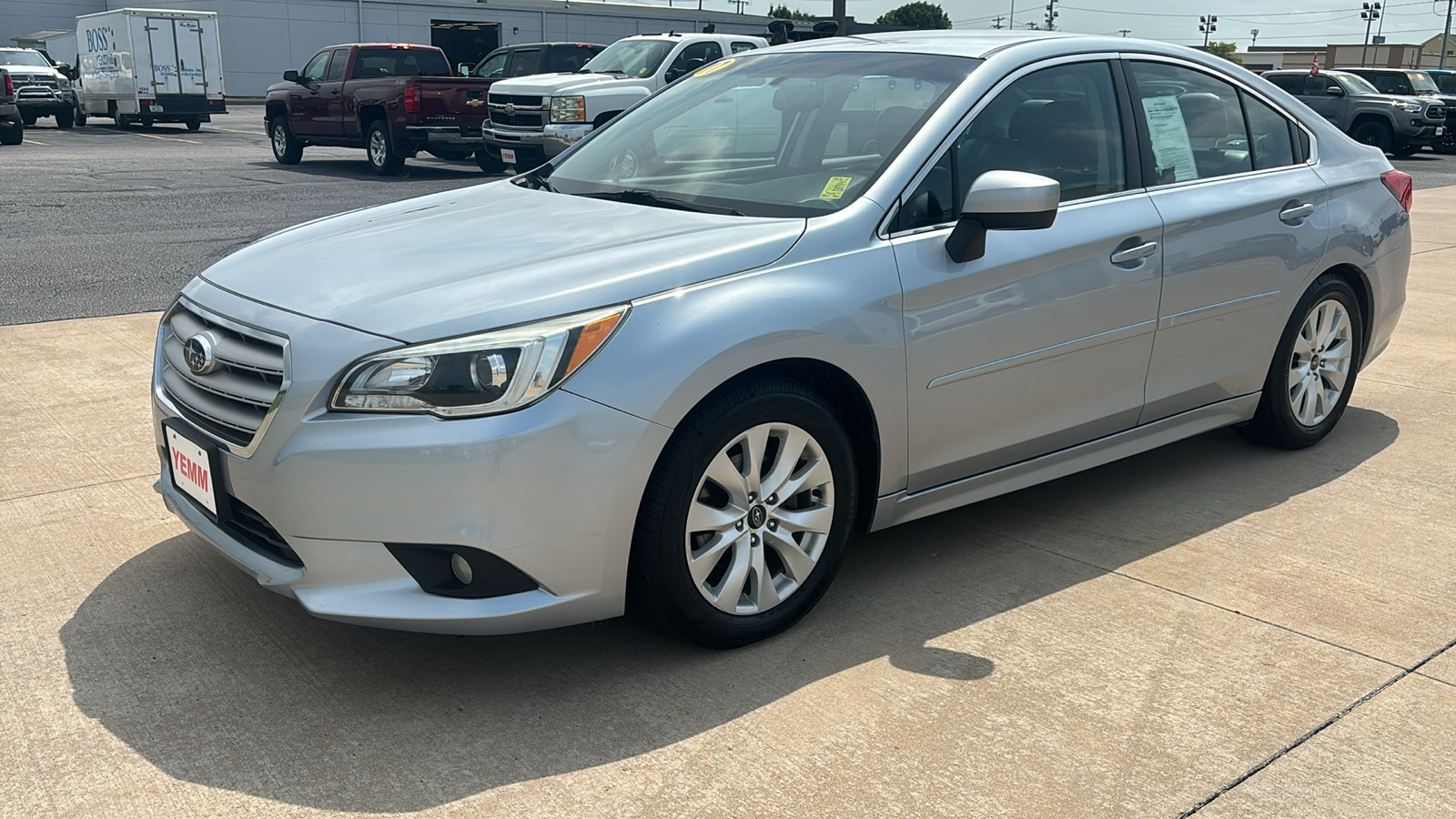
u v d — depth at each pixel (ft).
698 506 9.48
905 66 12.34
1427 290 27.14
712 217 10.83
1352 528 13.08
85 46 93.20
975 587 11.49
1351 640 10.43
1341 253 14.96
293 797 8.04
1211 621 10.79
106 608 10.77
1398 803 8.07
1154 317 12.72
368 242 10.78
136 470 14.23
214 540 9.78
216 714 9.07
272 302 9.59
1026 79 12.10
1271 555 12.30
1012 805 8.00
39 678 9.55
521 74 58.13
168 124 99.45
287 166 58.70
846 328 10.04
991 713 9.18
